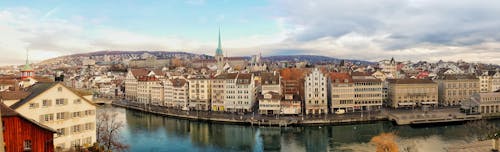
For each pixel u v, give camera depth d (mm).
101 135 108250
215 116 197250
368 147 135250
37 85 86000
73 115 84438
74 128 84688
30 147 52688
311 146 139875
